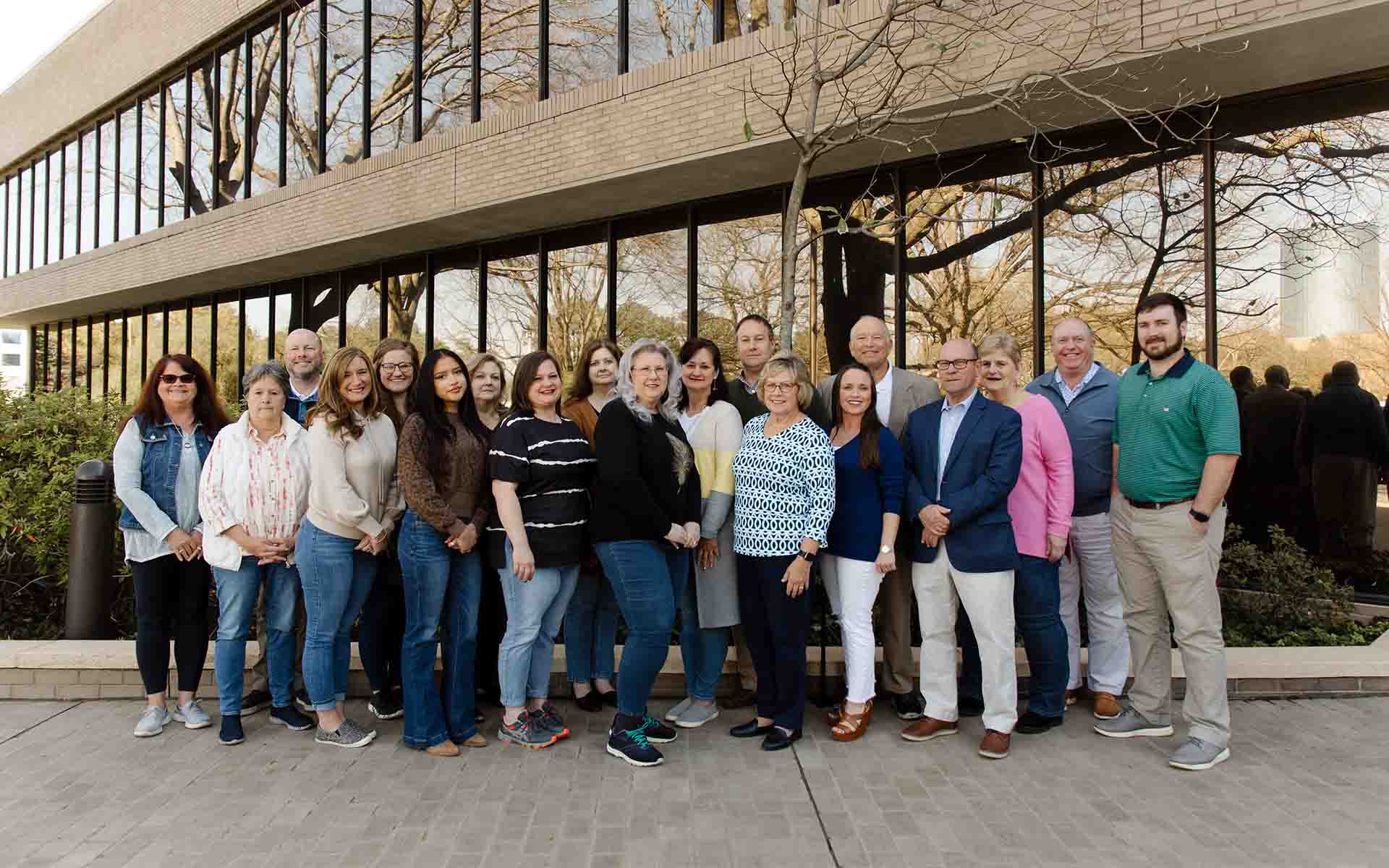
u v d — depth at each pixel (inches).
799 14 291.4
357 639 224.8
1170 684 163.9
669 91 304.0
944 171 298.4
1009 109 225.3
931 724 164.2
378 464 162.9
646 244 366.6
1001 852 118.6
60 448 254.8
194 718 171.5
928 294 301.4
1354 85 241.1
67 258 668.1
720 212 346.3
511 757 156.1
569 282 391.5
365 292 482.3
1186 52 218.4
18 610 244.1
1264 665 185.3
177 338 623.2
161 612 170.7
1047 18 233.0
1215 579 155.5
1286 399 254.8
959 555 157.5
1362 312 244.4
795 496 158.6
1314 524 252.8
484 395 168.6
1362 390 245.0
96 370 718.5
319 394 159.8
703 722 174.2
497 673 185.3
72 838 123.7
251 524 162.9
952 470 160.2
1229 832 124.2
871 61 258.2
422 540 155.9
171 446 171.8
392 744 163.2
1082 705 184.7
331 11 458.9
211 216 501.7
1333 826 125.8
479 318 424.2
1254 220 255.8
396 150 397.7
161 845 121.6
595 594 182.4
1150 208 267.1
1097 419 178.9
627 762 152.2
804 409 165.5
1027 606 166.2
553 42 365.4
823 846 120.8
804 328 323.9
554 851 119.6
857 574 163.5
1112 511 166.9
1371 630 226.2
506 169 352.5
